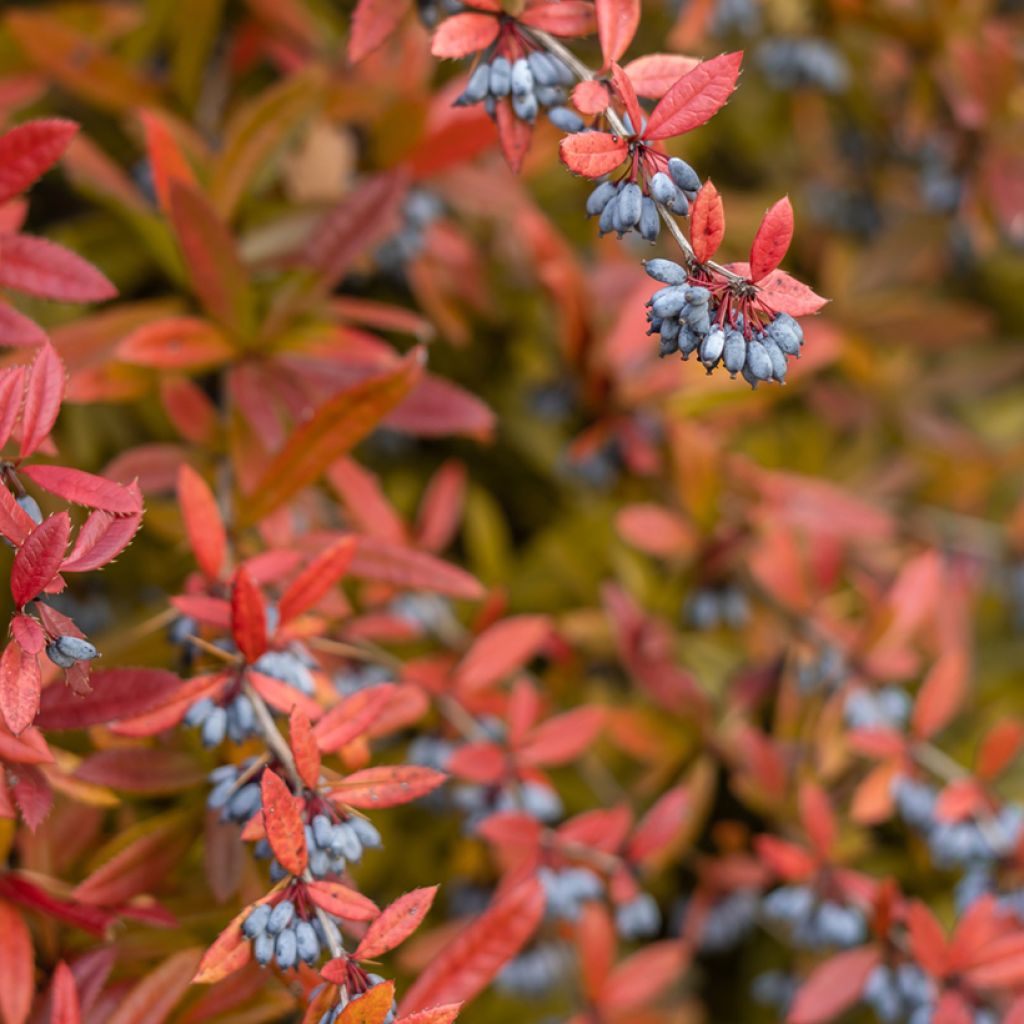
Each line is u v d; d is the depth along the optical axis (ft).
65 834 2.98
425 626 3.41
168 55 3.72
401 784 2.77
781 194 4.42
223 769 2.83
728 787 3.57
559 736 3.18
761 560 3.47
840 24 4.05
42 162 2.85
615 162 2.71
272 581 2.98
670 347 2.69
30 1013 2.89
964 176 3.99
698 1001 3.91
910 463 4.13
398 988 3.28
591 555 3.88
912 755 3.28
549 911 3.10
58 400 2.75
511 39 2.81
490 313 3.67
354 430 2.99
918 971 3.11
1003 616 4.30
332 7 3.80
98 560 2.70
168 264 3.26
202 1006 2.90
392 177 3.21
